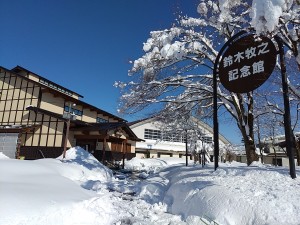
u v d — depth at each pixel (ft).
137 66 30.66
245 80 22.79
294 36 24.86
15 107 79.05
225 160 90.74
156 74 34.19
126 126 80.12
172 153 125.39
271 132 82.38
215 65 27.22
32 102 77.05
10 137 70.23
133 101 36.11
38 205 14.98
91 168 45.75
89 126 75.36
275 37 21.35
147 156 118.21
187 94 38.96
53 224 14.57
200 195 17.80
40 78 86.28
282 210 13.79
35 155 72.49
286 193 15.49
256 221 13.62
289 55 34.14
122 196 25.20
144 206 21.52
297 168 24.30
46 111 70.23
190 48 31.78
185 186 20.93
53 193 17.85
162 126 50.37
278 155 106.93
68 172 37.42
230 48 24.43
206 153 55.72
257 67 21.98
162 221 17.25
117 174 55.21
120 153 96.43
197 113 45.24
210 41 35.55
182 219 17.46
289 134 19.84
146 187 26.81
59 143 72.18
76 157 56.03
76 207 16.44
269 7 12.12
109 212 18.75
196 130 56.13
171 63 33.55
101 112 99.14
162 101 36.83
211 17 29.43
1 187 16.58
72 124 72.84
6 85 82.02
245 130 36.24
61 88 93.66
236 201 15.37
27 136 74.90
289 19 18.83
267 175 20.15
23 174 24.20
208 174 23.45
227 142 125.59
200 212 16.60
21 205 14.43
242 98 36.96
